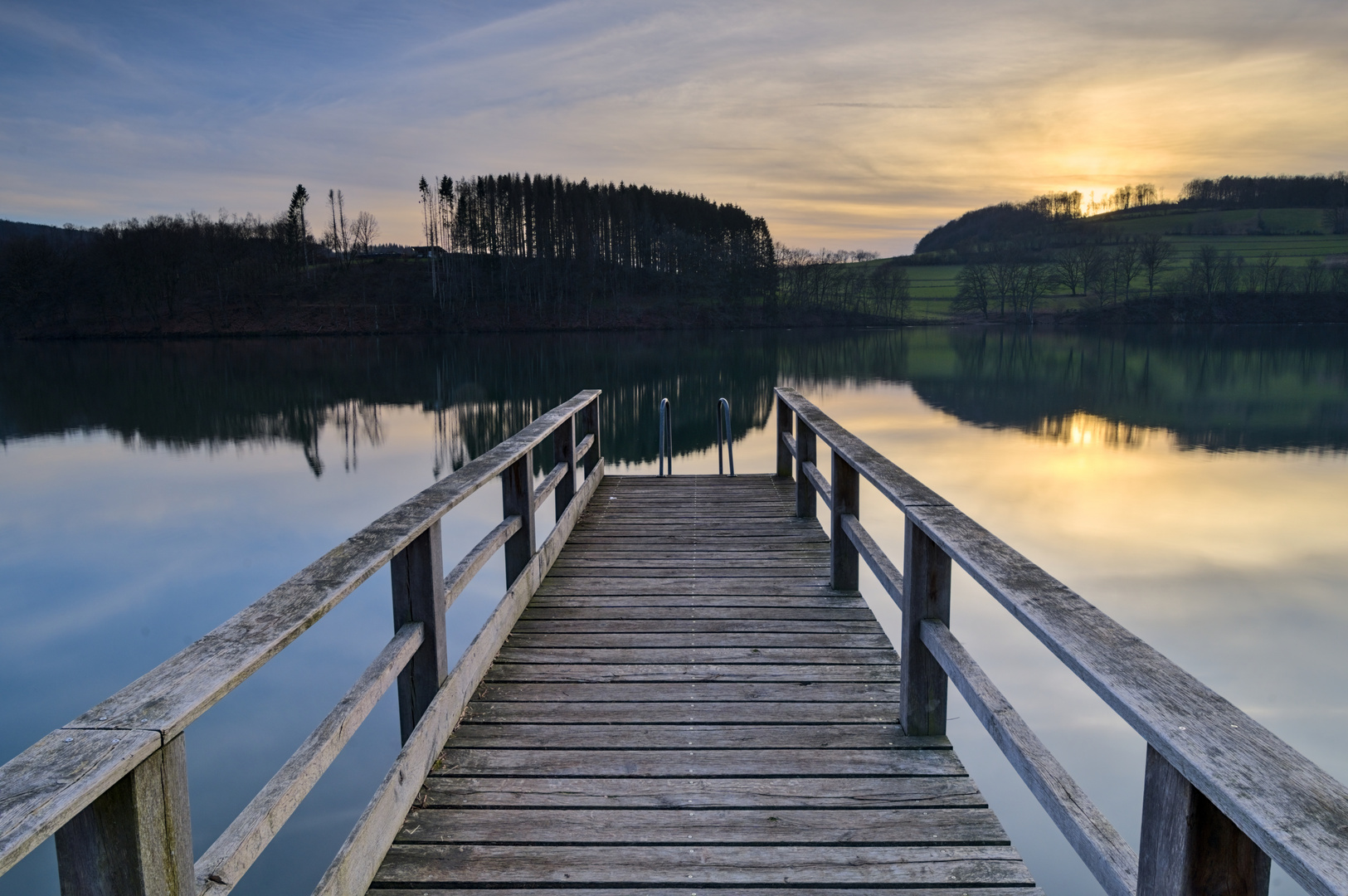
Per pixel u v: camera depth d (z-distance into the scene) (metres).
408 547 2.34
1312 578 8.23
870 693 2.87
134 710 1.09
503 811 2.17
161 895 1.06
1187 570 8.53
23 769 0.93
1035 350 47.38
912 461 15.12
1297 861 0.75
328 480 14.80
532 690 2.90
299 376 35.19
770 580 4.14
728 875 1.91
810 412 4.91
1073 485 12.96
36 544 10.30
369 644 5.92
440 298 74.81
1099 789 4.07
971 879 1.89
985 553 1.84
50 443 19.73
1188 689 1.13
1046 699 5.05
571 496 5.17
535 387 30.38
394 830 2.04
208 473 15.68
